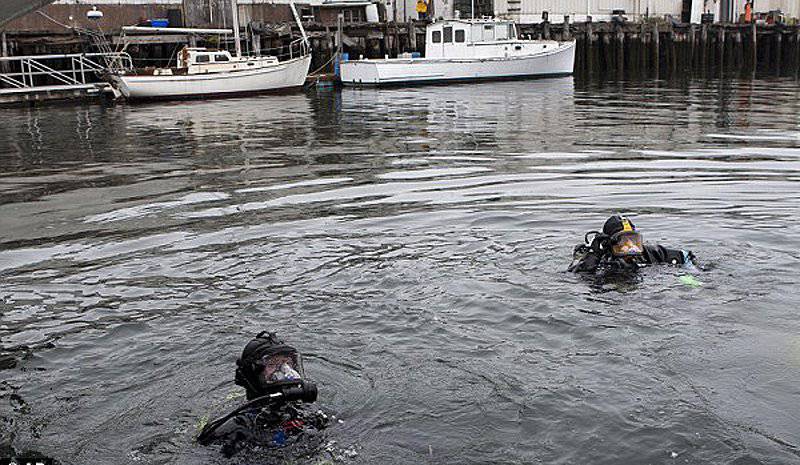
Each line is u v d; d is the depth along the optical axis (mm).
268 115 24219
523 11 40781
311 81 34375
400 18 40688
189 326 5914
